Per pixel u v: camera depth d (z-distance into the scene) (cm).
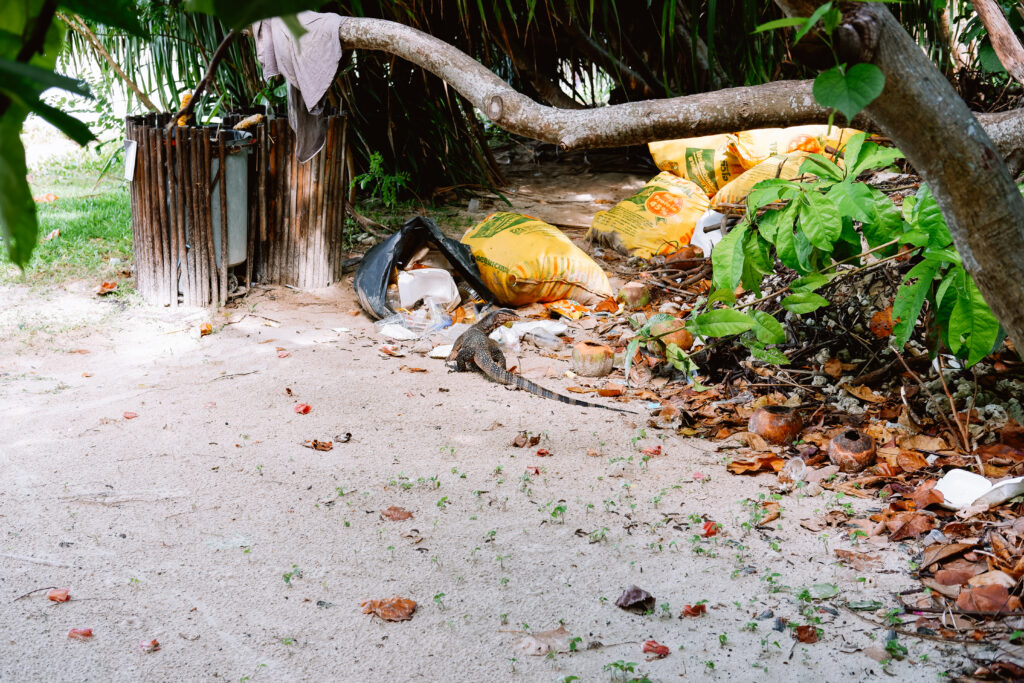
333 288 709
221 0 53
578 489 427
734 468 444
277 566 361
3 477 420
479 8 722
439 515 402
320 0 54
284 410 504
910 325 394
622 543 382
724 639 315
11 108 58
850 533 386
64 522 386
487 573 360
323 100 696
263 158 670
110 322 620
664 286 680
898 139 150
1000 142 274
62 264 721
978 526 381
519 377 546
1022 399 484
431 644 317
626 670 297
